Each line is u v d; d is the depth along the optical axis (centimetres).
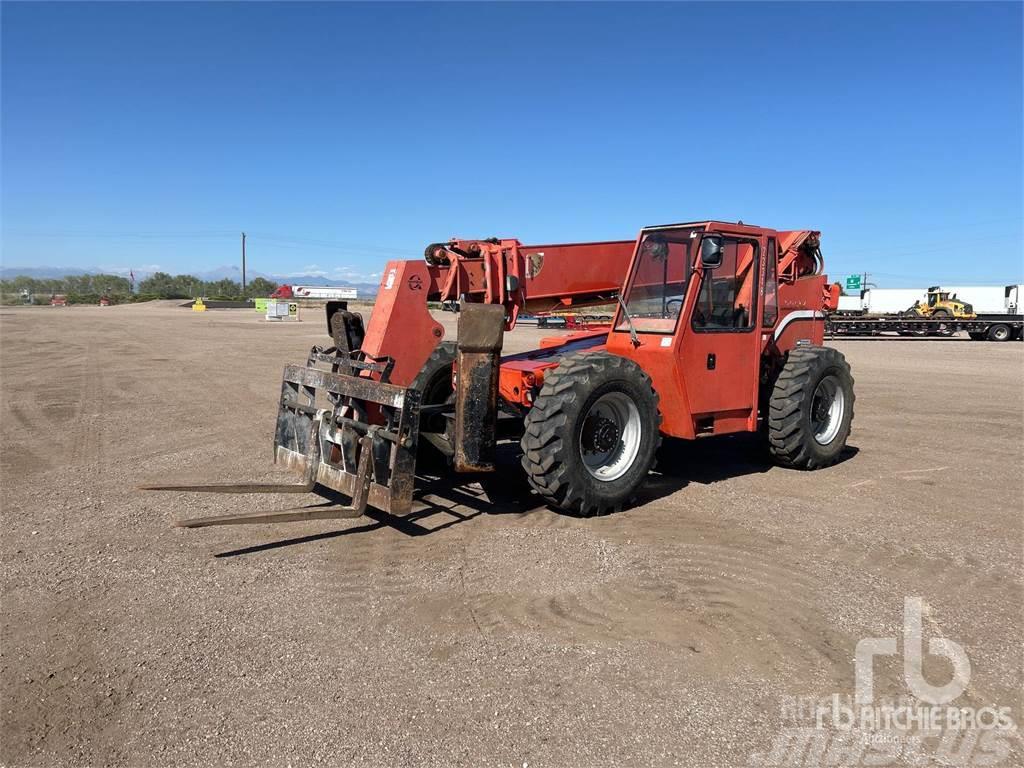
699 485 635
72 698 302
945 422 978
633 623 367
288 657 334
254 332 3073
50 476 667
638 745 270
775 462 715
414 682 313
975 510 563
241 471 686
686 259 581
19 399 1154
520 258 590
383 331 555
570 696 302
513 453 747
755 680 315
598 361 525
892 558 458
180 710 293
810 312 752
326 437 550
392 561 451
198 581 421
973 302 3612
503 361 643
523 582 418
